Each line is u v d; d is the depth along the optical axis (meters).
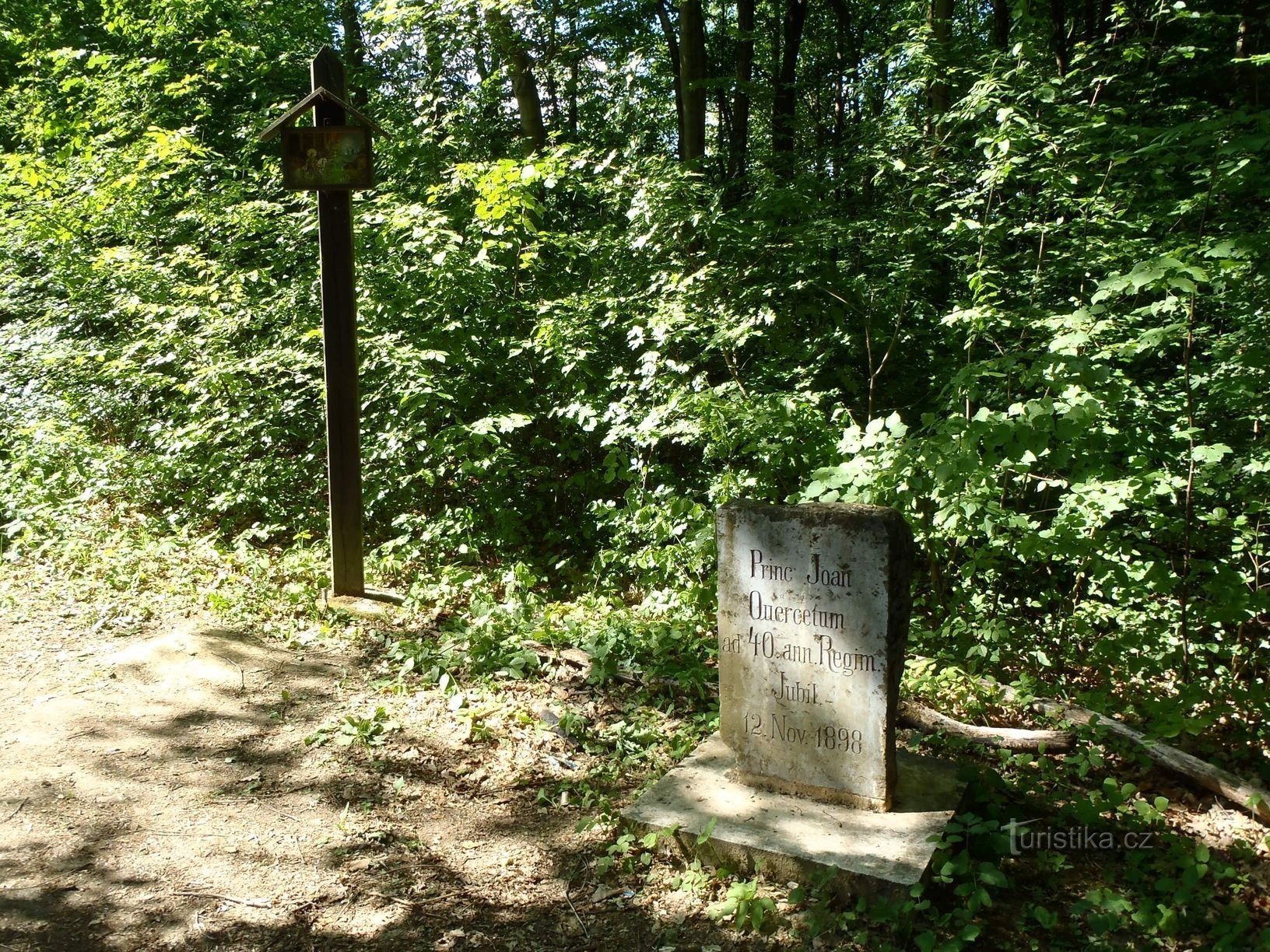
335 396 6.43
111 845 3.88
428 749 4.66
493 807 4.20
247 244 9.77
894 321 8.01
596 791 4.28
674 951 3.30
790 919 3.41
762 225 7.91
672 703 5.05
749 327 7.28
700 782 4.17
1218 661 5.75
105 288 10.64
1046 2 8.88
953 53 9.10
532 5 11.16
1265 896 3.51
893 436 5.10
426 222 8.51
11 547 7.71
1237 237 4.48
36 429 8.91
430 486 8.25
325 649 5.84
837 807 3.92
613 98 13.30
